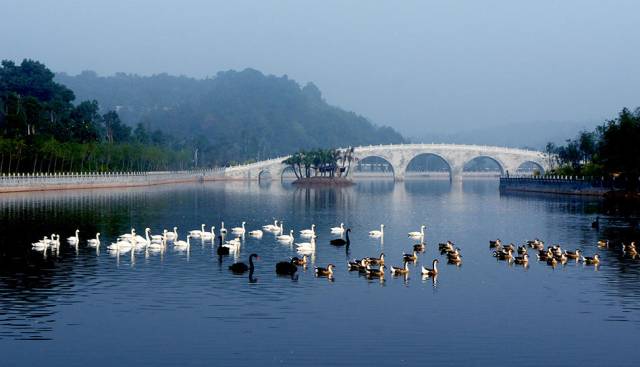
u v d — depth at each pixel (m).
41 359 42.16
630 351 44.12
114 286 60.62
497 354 43.53
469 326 49.03
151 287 60.28
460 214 141.75
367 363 41.81
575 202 173.38
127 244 82.56
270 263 74.00
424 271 66.62
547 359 42.78
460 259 75.19
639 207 154.00
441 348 44.47
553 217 131.25
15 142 199.25
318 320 50.12
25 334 46.66
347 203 177.38
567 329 48.56
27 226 104.06
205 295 57.22
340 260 76.44
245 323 49.31
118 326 48.50
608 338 46.62
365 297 57.09
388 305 54.56
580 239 96.38
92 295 57.09
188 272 67.44
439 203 179.12
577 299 57.06
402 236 101.12
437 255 81.38
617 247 87.56
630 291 60.00
